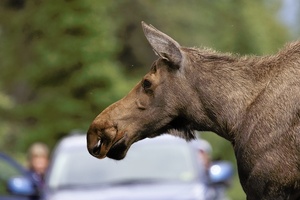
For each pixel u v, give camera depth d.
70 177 26.94
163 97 18.50
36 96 56.38
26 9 56.19
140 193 25.89
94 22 51.72
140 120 18.52
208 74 18.47
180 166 26.98
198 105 18.50
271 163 17.67
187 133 18.81
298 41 18.36
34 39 55.88
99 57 51.41
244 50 63.12
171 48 18.36
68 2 52.00
